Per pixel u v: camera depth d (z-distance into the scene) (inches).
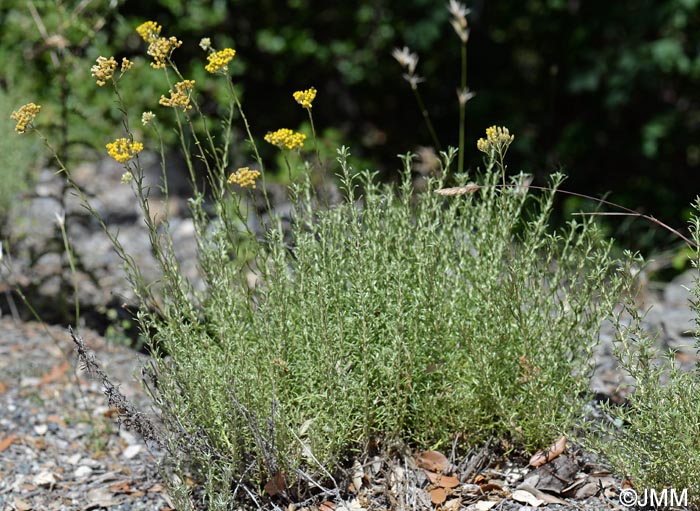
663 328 75.3
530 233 61.9
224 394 59.6
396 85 146.3
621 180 134.9
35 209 95.7
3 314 80.4
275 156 123.9
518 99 140.7
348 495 60.6
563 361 61.2
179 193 109.9
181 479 59.3
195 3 123.5
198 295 65.2
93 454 66.6
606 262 61.8
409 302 61.9
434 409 61.1
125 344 75.7
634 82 126.4
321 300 59.2
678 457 57.0
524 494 59.7
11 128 83.5
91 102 97.8
